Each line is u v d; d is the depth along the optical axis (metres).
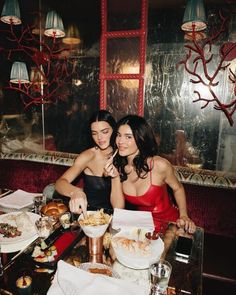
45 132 3.25
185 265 1.20
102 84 2.90
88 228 1.22
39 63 3.09
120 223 1.44
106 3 2.75
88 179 2.19
